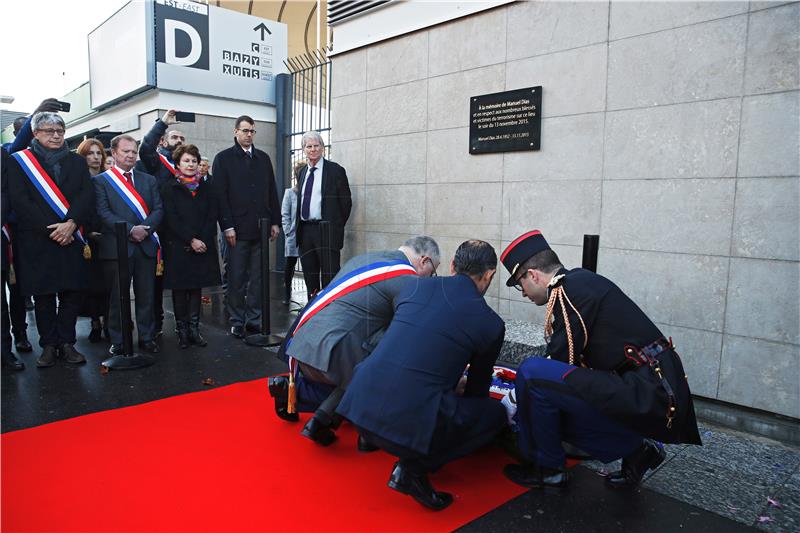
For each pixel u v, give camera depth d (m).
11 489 2.20
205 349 4.31
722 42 3.05
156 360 4.00
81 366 3.84
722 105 3.06
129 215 3.98
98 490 2.20
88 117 10.49
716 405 3.15
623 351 2.13
